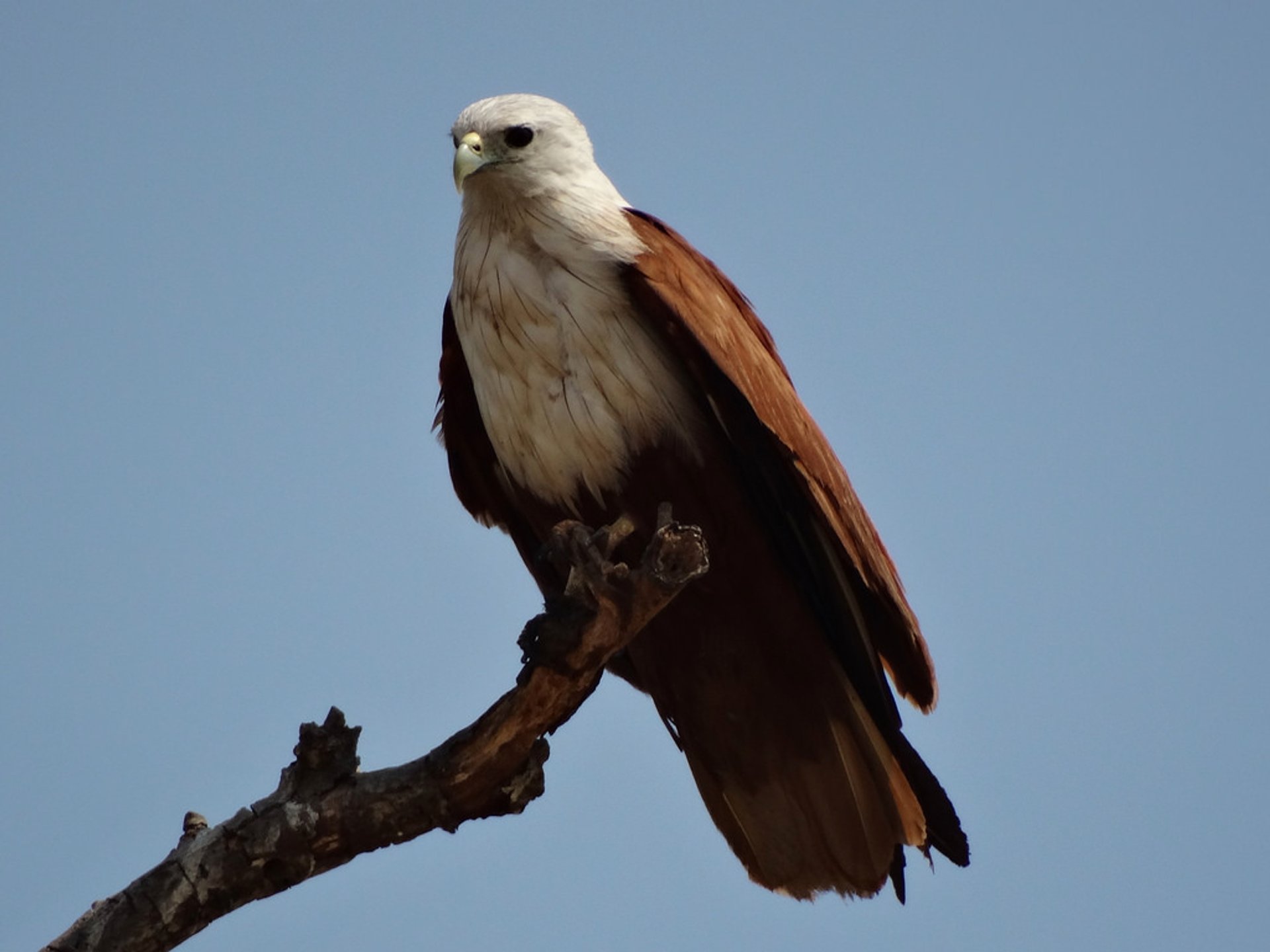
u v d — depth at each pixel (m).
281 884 8.86
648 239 10.68
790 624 10.73
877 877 10.88
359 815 8.91
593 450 10.49
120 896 8.63
